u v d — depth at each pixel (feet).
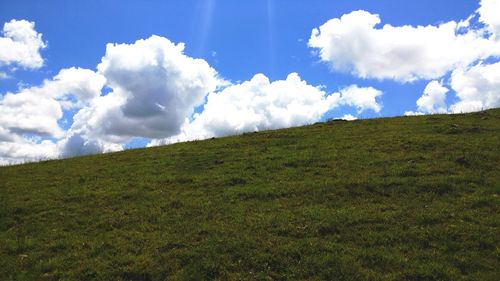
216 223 67.97
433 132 110.83
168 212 74.28
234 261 57.16
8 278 57.06
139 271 56.44
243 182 86.12
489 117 123.54
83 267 58.13
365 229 62.80
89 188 90.43
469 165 84.94
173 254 59.47
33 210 80.02
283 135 124.36
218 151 112.78
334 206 71.41
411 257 55.26
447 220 63.46
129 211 75.87
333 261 55.16
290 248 58.65
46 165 119.65
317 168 90.02
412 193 73.82
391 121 131.34
